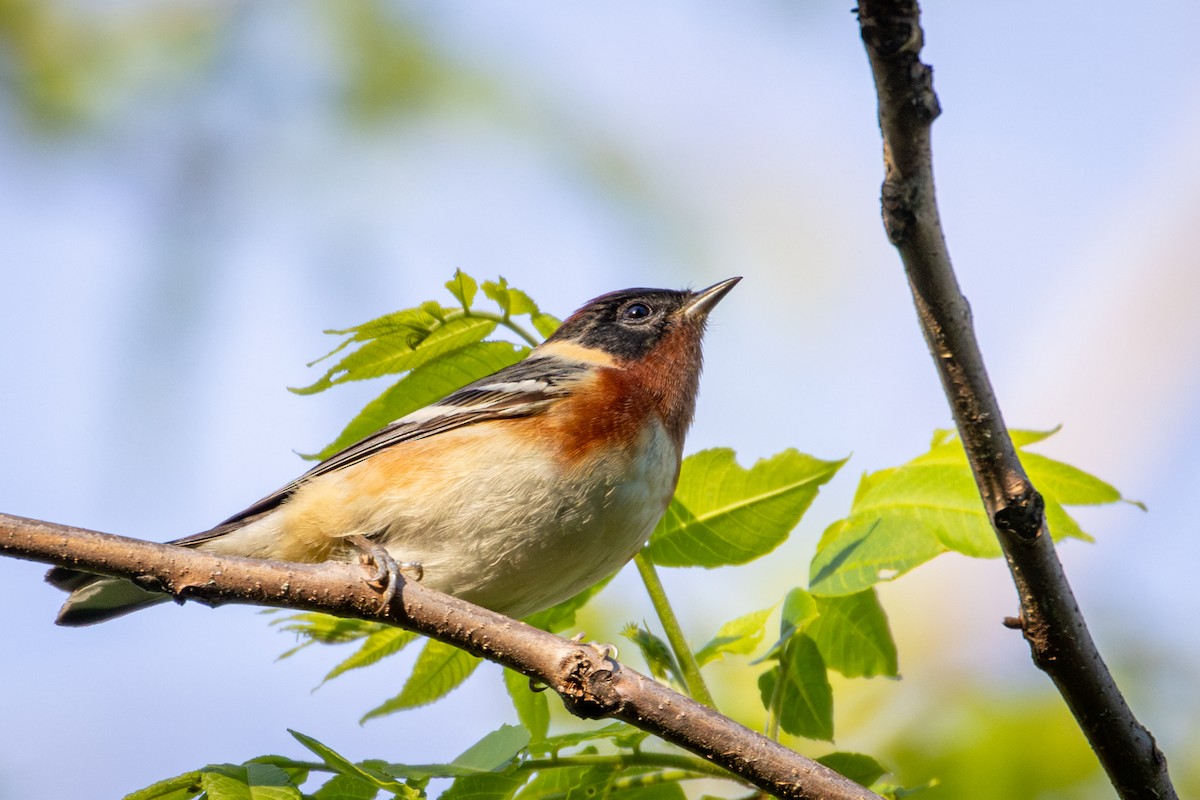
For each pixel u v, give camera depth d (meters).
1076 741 11.34
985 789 11.27
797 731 9.49
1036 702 11.67
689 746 7.80
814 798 7.55
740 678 11.88
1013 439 9.84
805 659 9.49
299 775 7.55
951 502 9.42
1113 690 7.57
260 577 8.62
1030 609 7.49
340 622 10.06
